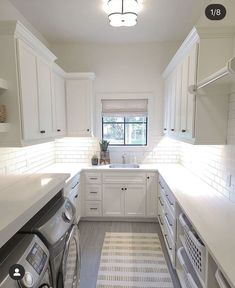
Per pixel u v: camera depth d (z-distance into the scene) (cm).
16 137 202
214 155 246
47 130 266
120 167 379
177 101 282
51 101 280
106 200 357
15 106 199
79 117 366
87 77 360
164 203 293
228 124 212
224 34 200
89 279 229
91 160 388
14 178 208
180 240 218
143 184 351
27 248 103
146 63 380
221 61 204
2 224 108
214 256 124
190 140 227
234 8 199
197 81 207
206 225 159
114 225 351
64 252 137
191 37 214
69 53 384
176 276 233
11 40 192
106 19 288
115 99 389
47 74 266
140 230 334
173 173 318
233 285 101
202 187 250
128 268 246
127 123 401
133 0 236
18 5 254
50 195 166
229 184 211
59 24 304
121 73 384
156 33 337
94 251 278
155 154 398
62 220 147
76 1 245
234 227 156
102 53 382
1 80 186
